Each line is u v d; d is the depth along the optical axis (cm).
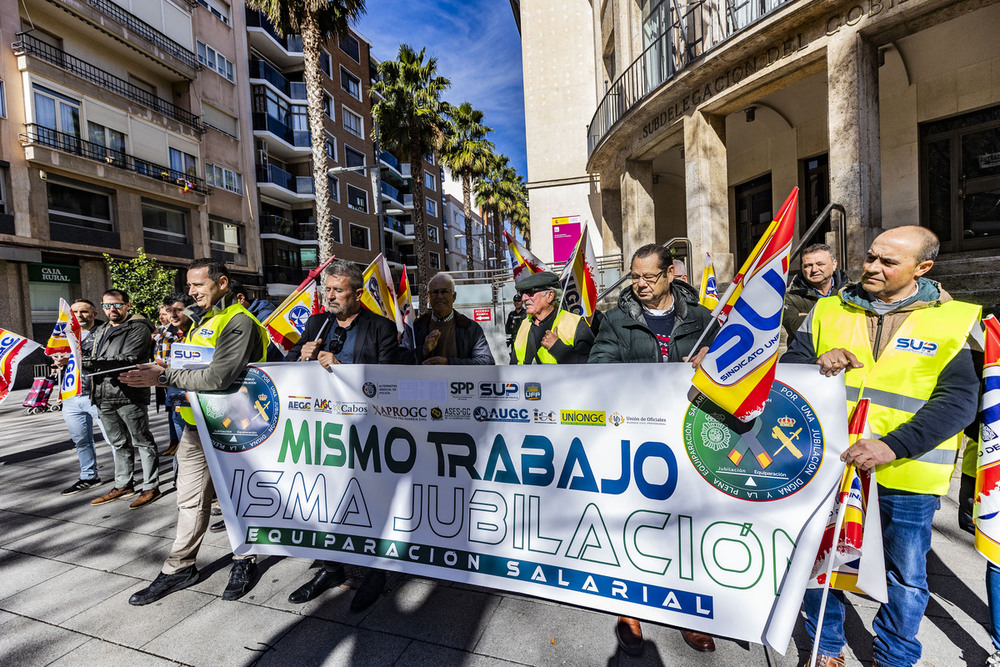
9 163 1539
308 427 259
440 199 4219
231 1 2488
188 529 274
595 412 204
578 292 352
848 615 229
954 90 726
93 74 1844
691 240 866
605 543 203
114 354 409
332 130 3219
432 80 2150
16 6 1576
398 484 242
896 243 170
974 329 175
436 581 273
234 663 211
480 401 224
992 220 715
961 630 212
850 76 618
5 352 400
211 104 2338
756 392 165
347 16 1623
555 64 1549
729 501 183
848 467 167
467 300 1302
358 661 209
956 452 169
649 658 204
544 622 232
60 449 618
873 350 181
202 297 277
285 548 263
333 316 306
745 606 180
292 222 2938
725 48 720
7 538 349
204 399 272
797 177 979
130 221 1908
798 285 367
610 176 1338
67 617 250
